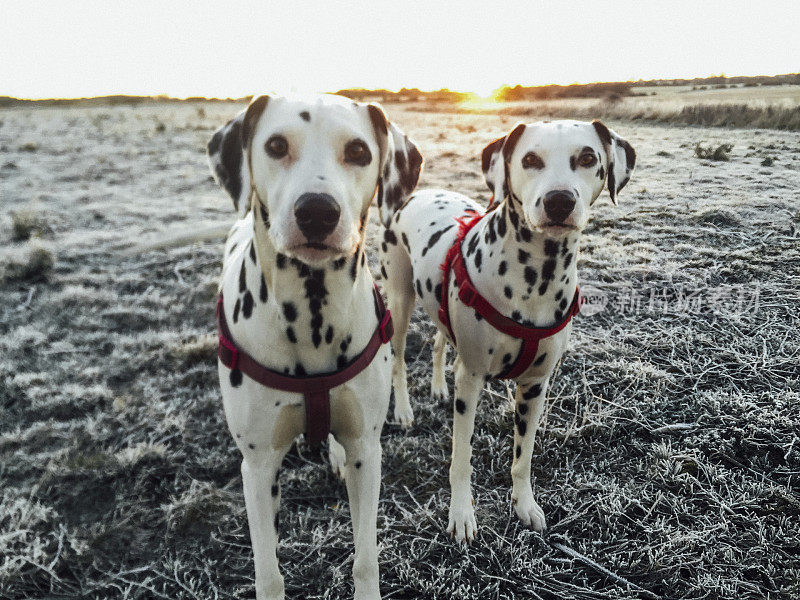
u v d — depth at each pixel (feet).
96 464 9.96
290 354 6.20
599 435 10.27
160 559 8.31
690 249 18.20
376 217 25.82
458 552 8.22
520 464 8.69
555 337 8.17
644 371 11.70
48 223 26.50
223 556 8.34
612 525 8.34
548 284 7.86
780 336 12.66
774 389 10.88
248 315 6.30
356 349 6.46
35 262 19.33
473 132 53.62
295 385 6.18
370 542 6.72
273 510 6.61
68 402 12.03
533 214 7.34
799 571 7.37
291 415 6.38
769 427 9.87
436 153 38.96
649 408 10.85
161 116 97.91
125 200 31.73
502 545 8.20
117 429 11.25
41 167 43.29
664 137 39.29
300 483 9.67
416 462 10.07
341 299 6.07
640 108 55.01
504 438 10.55
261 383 6.23
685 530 8.14
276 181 5.49
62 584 7.95
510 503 8.97
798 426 9.82
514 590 7.60
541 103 78.02
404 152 6.57
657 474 9.14
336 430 6.80
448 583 7.75
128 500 9.38
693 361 11.99
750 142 34.86
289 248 5.23
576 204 7.21
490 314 8.00
